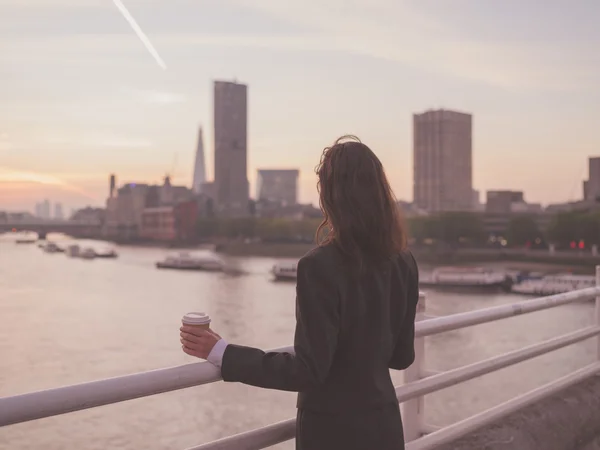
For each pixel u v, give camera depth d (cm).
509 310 375
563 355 3922
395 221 207
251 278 10769
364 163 206
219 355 208
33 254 19100
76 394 190
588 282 8156
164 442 2330
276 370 195
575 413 423
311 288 193
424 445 328
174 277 10931
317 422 201
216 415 2670
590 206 17050
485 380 3322
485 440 365
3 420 177
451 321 332
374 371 202
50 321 5750
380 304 203
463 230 14675
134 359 4169
